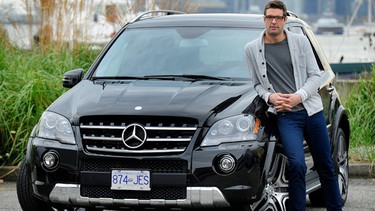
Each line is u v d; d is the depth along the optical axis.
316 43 15.73
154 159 12.30
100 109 12.66
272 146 12.74
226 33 14.56
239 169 12.23
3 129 19.30
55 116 12.96
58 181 12.72
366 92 22.27
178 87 13.26
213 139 12.29
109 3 24.44
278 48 12.98
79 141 12.63
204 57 14.18
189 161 12.23
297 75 12.95
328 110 15.05
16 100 19.36
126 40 14.85
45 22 23.53
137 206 12.45
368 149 20.14
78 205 12.71
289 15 15.65
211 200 12.23
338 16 98.81
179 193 12.28
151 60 14.32
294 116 12.98
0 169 18.97
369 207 16.00
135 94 12.99
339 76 31.30
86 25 23.78
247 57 13.02
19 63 21.19
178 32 14.74
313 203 16.06
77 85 13.91
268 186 12.98
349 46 60.53
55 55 22.56
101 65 14.52
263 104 12.96
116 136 12.52
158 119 12.41
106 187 12.50
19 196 13.78
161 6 24.69
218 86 13.29
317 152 13.32
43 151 12.81
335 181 13.53
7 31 23.58
